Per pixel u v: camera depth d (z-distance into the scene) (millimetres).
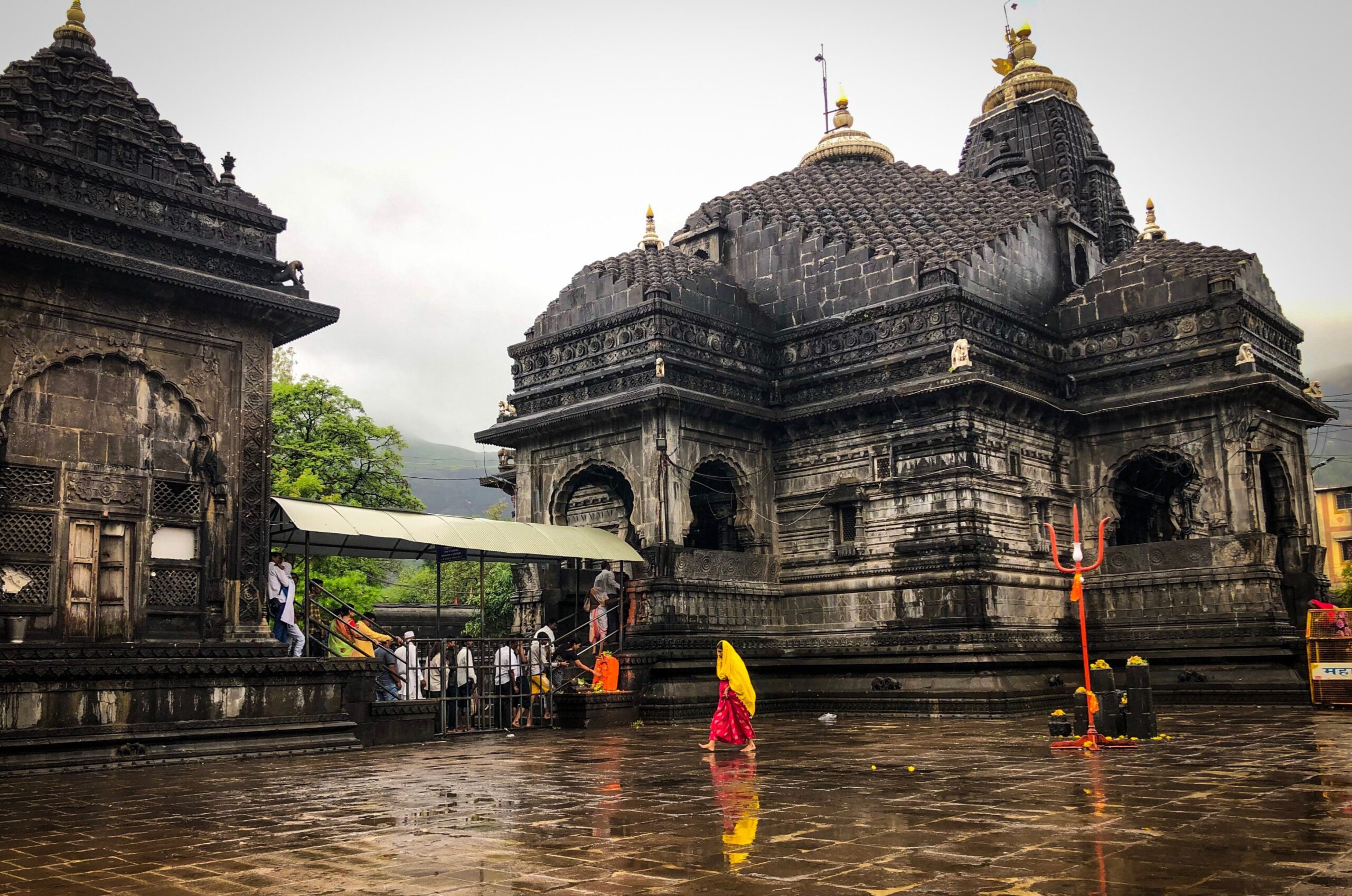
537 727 23203
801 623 28609
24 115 17906
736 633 27547
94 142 18391
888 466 27391
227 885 7477
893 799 10945
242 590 19016
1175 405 28094
